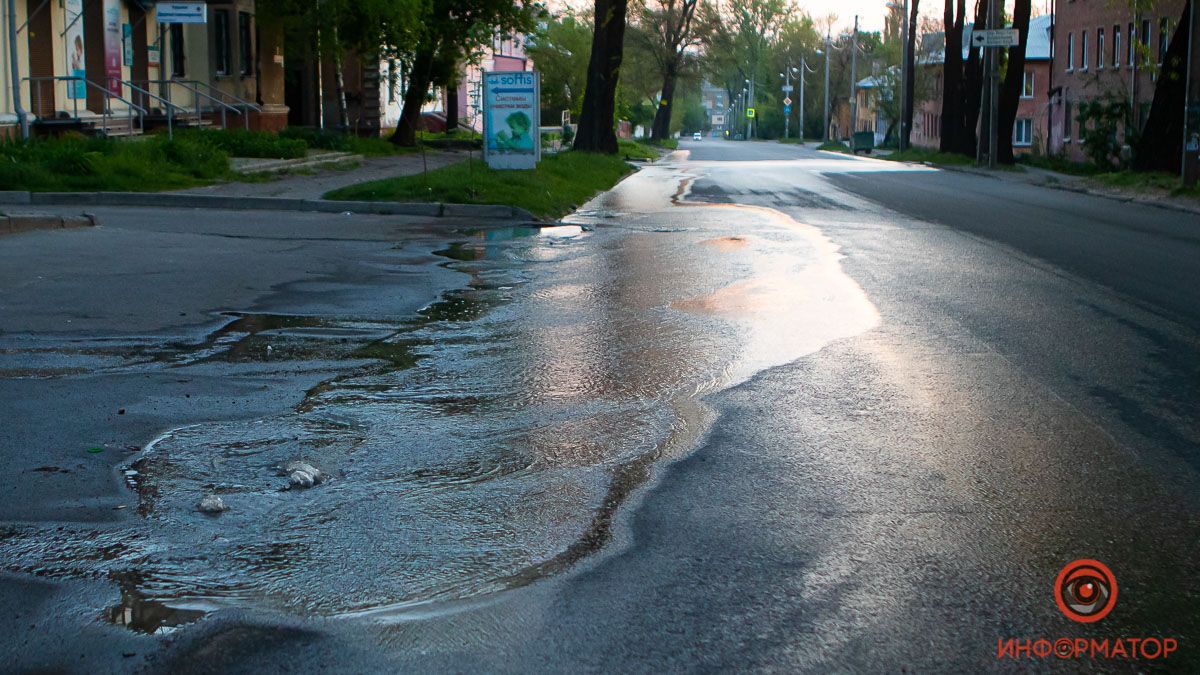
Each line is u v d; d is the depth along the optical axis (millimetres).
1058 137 57688
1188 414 6723
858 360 8117
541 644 3783
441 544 4664
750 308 10289
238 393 7062
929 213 20547
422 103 43250
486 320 9719
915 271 12688
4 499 5094
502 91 24922
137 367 7707
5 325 8945
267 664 3631
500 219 18688
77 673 3561
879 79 88688
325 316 9797
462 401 6953
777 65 123438
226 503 5113
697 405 6852
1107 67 49531
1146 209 22391
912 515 5008
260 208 19203
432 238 15859
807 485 5398
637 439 6133
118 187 20359
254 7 37656
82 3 28781
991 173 38594
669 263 13414
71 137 23984
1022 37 44312
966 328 9344
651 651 3738
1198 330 9336
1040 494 5297
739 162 48125
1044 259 13820
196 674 3561
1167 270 12922
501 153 25188
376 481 5449
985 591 4223
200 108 34406
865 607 4082
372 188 20188
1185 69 29219
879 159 60531
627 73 82750
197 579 4301
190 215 17859
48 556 4492
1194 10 25141
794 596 4164
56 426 6219
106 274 11516
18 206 18703
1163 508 5121
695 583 4273
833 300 10734
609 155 39188
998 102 44281
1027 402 6980
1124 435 6273
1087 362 8109
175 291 10703
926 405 6891
